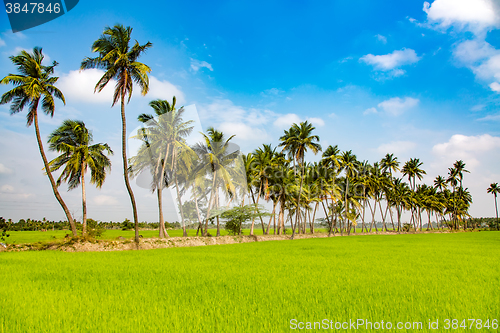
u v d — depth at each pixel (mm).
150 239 26234
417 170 81688
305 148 45438
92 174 31281
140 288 8164
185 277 9875
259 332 4750
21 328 4910
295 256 17031
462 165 93438
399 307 6242
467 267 12375
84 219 28312
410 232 81750
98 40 21969
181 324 5148
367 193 69250
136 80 23859
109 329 4855
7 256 16484
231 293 7555
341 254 18328
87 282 8984
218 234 35469
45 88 23188
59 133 28594
